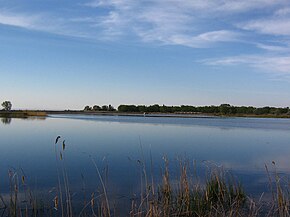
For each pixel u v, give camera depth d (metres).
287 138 34.06
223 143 28.19
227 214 9.41
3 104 121.88
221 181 11.23
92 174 14.39
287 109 139.25
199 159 19.17
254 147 25.72
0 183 12.71
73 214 9.34
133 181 13.12
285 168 16.67
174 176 13.80
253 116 134.75
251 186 12.66
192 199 10.27
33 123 53.50
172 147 24.69
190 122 69.19
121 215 9.10
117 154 20.53
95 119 78.06
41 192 11.47
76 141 27.55
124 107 172.50
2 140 27.53
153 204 8.60
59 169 15.47
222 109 149.00
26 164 16.75
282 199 9.70
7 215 9.11
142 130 41.31
